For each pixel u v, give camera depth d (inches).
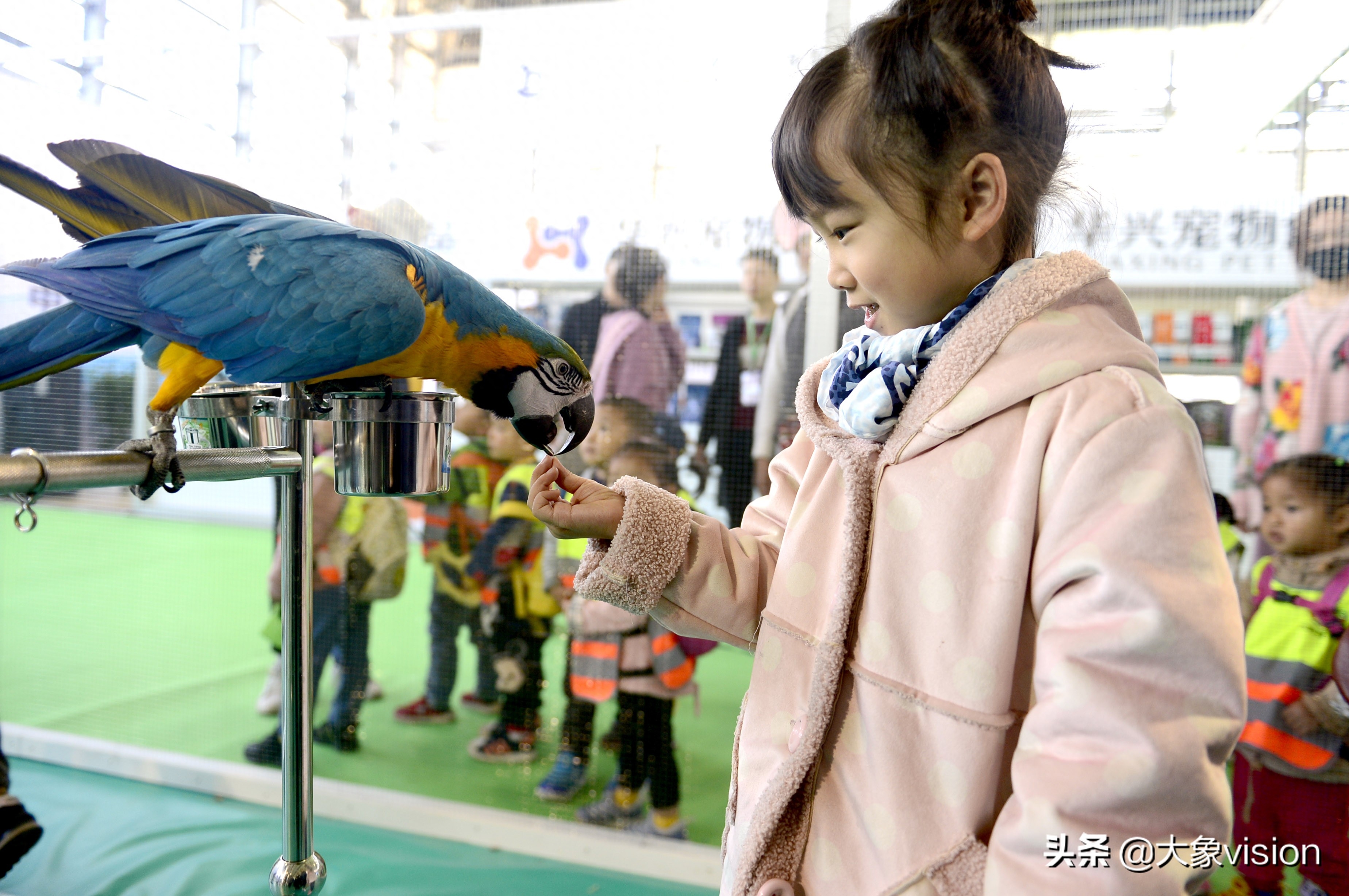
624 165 77.0
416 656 86.4
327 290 32.7
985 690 20.1
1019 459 20.2
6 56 80.4
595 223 77.8
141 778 74.9
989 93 20.5
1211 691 17.0
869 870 20.8
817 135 21.3
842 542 22.5
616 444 75.1
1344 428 64.3
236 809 70.2
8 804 63.3
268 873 60.7
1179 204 66.3
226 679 91.0
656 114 75.8
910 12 21.0
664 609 25.6
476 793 71.4
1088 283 21.4
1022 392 20.4
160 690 88.0
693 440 75.7
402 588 80.0
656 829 66.8
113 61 80.2
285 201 82.0
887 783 20.7
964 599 20.5
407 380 44.1
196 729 80.0
